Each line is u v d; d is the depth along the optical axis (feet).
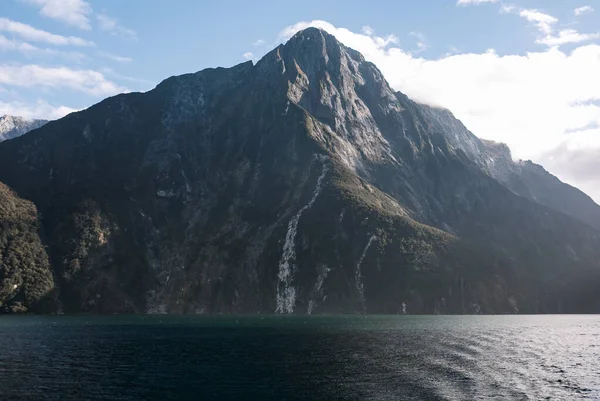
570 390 211.61
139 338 402.72
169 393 205.46
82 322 608.60
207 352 316.40
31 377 237.04
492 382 222.28
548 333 469.98
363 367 258.57
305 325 555.28
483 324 582.76
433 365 263.70
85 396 201.46
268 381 225.97
